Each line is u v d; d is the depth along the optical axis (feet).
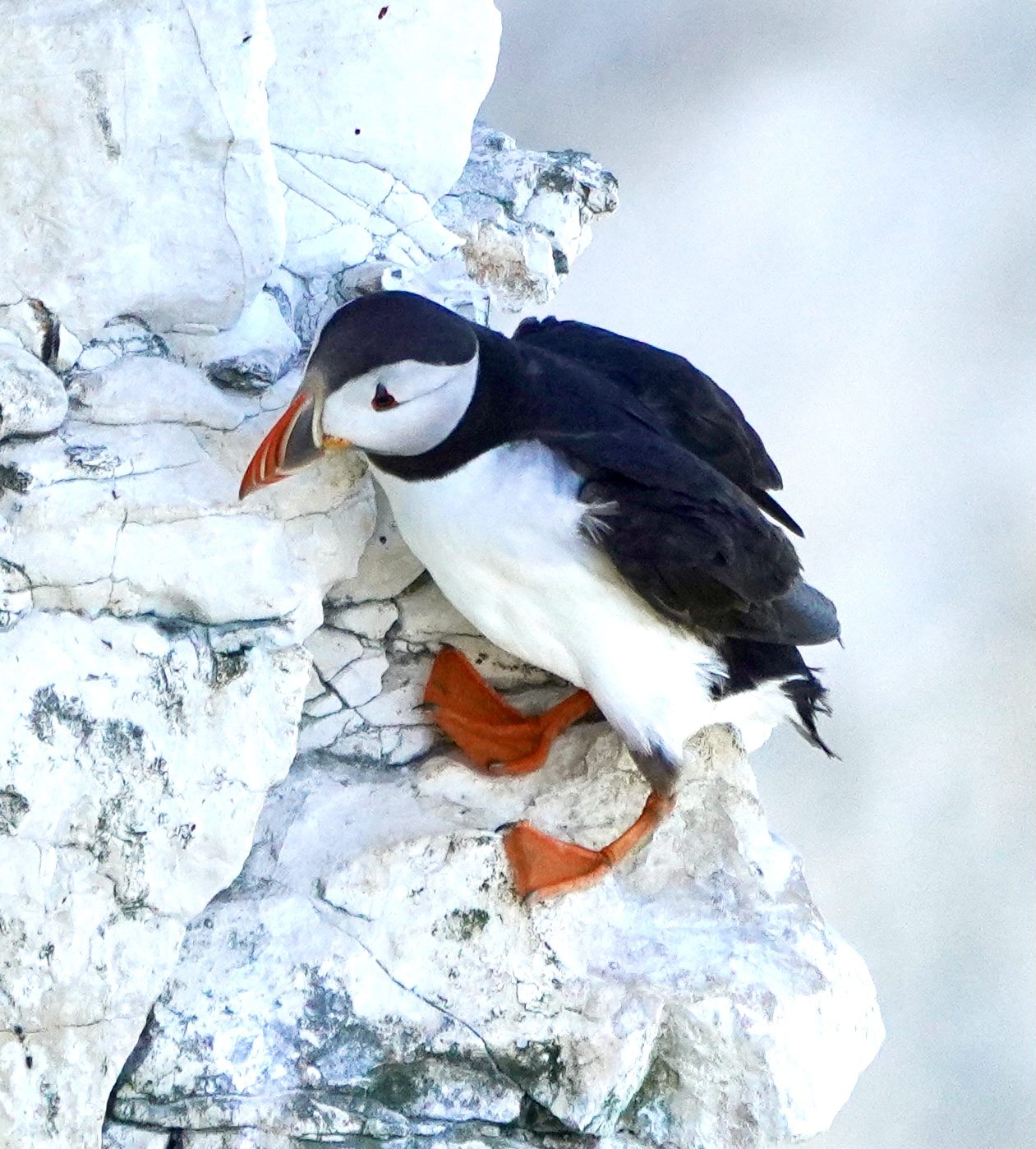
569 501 21.39
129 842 20.40
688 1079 23.02
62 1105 20.06
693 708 23.21
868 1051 24.08
